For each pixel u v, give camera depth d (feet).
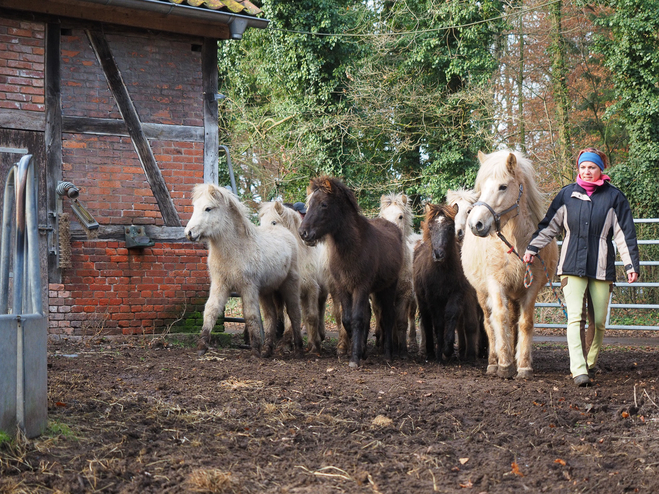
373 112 65.41
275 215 29.60
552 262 21.88
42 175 27.40
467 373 22.48
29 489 10.23
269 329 26.91
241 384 18.71
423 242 27.73
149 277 29.27
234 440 13.20
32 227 12.57
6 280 13.12
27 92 27.20
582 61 79.25
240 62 74.02
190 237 23.94
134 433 13.25
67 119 27.91
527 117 77.87
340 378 20.42
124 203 28.96
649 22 57.93
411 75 70.08
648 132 60.54
